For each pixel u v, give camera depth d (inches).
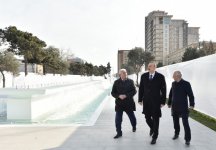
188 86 272.8
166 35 6087.6
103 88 1343.5
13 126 354.3
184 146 261.3
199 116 442.0
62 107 577.0
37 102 433.1
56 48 2992.1
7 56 1587.1
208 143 272.1
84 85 846.5
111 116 445.1
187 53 3147.1
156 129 274.1
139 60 2977.4
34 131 326.6
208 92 422.3
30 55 2001.7
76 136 301.7
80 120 442.9
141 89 289.9
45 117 466.3
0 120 413.4
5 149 252.1
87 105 646.5
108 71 5300.2
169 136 302.0
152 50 6284.5
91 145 265.3
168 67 716.0
